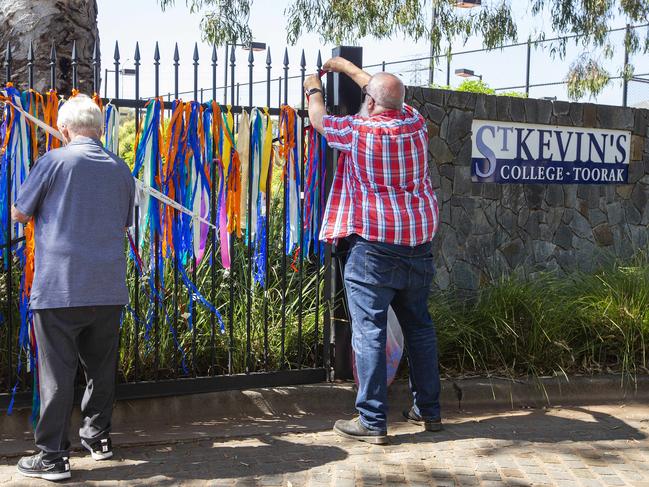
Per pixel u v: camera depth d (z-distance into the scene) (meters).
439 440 4.35
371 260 4.24
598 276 6.20
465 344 5.27
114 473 3.79
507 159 6.34
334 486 3.67
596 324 5.62
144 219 4.42
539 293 5.71
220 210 4.60
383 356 4.27
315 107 4.48
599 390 5.21
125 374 4.58
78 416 4.32
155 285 4.48
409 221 4.23
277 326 5.07
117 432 4.34
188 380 4.59
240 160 4.65
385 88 4.23
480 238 6.25
